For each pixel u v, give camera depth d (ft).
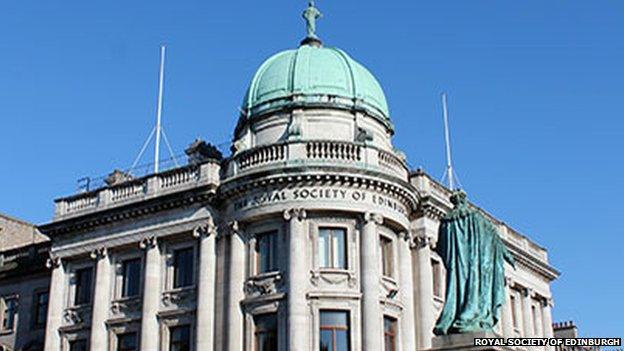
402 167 148.46
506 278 173.58
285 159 136.67
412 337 141.28
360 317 131.44
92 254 152.15
